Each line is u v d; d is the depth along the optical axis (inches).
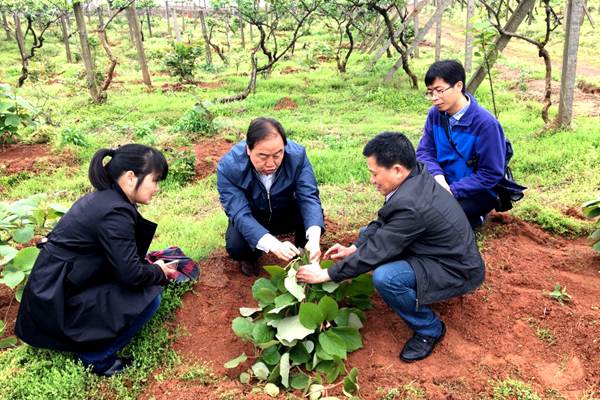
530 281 145.1
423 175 115.3
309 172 143.8
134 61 780.6
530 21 920.9
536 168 240.8
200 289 148.2
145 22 1277.1
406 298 114.9
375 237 112.3
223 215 202.8
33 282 115.0
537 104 379.9
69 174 274.4
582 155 243.8
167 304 138.9
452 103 152.9
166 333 130.5
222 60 747.4
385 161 111.0
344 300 134.3
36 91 508.1
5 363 124.8
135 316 118.9
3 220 139.6
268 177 140.1
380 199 214.2
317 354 114.6
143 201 118.3
